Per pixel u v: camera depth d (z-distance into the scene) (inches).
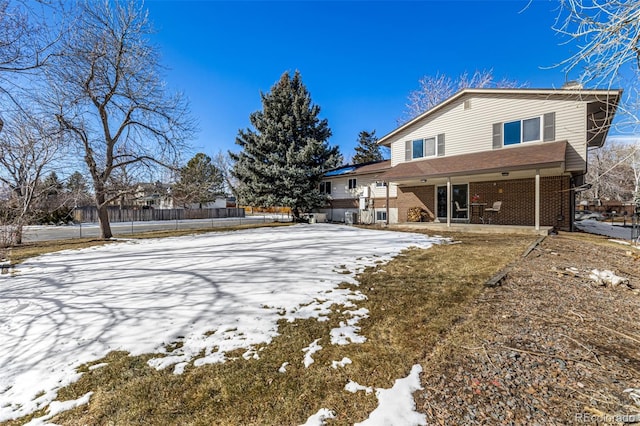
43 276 241.3
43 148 431.8
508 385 91.1
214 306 161.6
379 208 723.4
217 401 90.4
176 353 117.6
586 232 464.1
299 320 143.1
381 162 794.2
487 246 306.2
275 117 808.3
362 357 110.5
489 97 503.5
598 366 99.4
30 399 94.3
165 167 534.6
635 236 409.1
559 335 120.8
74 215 940.6
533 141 458.0
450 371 99.6
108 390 97.0
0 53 212.4
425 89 963.3
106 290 196.1
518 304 153.0
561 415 77.9
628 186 724.0
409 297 167.5
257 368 106.1
